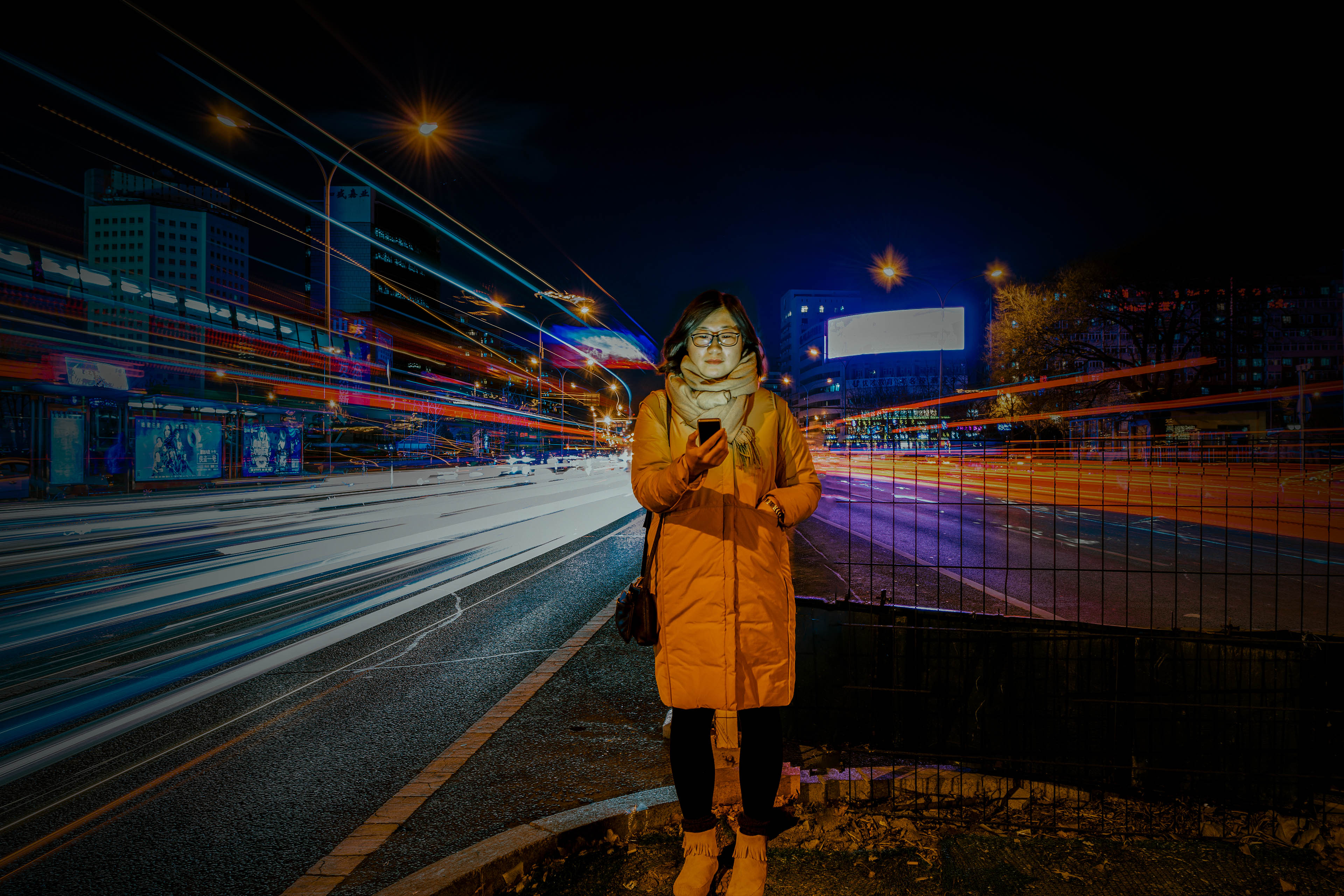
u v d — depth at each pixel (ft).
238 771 11.05
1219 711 8.77
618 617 7.55
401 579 27.45
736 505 7.44
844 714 10.19
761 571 7.37
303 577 27.86
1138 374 122.21
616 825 8.66
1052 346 125.29
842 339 346.33
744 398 7.63
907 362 344.69
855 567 27.58
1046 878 7.25
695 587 7.27
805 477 8.05
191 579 27.55
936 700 9.58
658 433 7.72
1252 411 123.24
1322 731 8.39
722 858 7.97
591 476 140.36
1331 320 205.98
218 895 7.88
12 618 21.33
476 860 7.84
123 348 70.69
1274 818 8.28
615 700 14.11
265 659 17.12
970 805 8.84
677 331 7.73
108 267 474.90
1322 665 8.41
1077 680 9.16
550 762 11.16
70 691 14.88
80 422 67.10
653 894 7.45
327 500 68.80
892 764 9.59
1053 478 11.24
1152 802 8.82
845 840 8.08
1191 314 120.37
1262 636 8.77
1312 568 28.30
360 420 167.22
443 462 198.29
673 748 7.48
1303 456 9.34
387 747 11.90
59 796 10.30
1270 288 116.47
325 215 90.74
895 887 7.16
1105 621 19.57
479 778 10.64
